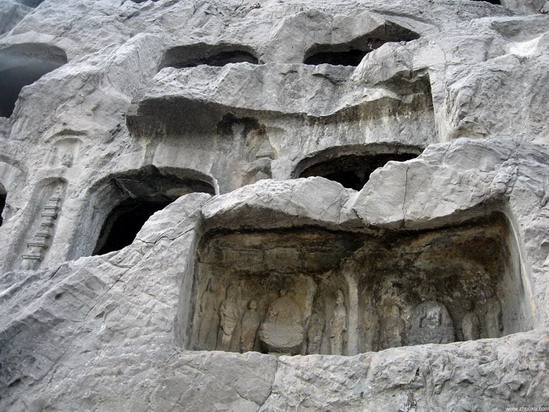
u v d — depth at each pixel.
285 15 11.85
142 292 5.48
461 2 11.27
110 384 4.91
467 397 4.20
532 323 4.84
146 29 12.35
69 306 5.46
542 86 6.86
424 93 8.50
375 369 4.58
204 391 4.79
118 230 10.05
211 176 8.61
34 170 9.47
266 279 6.82
